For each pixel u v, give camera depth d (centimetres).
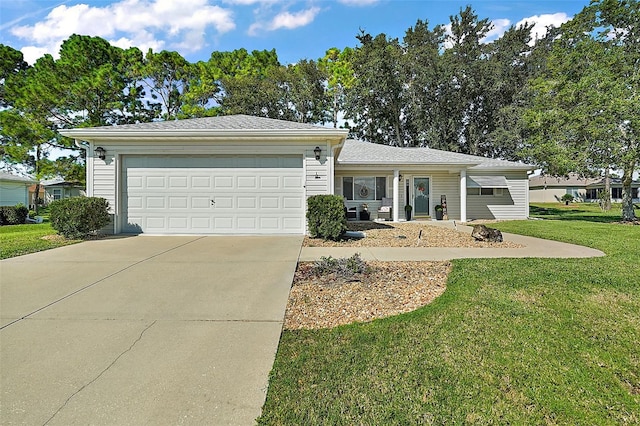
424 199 1691
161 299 427
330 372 267
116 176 957
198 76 2842
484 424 213
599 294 450
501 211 1764
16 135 1816
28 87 1825
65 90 1911
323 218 884
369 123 3039
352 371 268
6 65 2236
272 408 225
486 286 480
